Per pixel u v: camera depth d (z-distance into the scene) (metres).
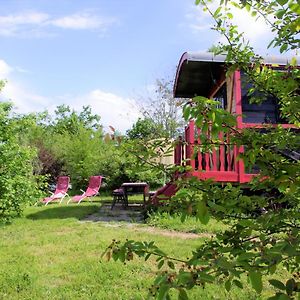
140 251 1.49
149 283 3.97
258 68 2.17
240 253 1.33
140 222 8.68
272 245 1.27
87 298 3.62
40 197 9.98
